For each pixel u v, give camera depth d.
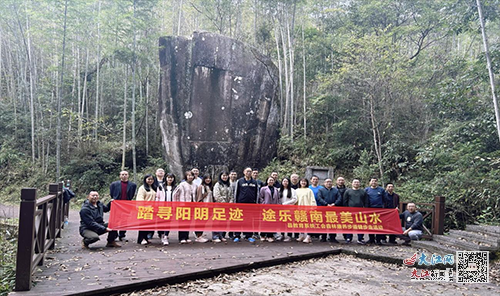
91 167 14.29
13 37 16.73
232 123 11.74
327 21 14.98
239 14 16.75
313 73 14.89
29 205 3.43
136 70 14.56
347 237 6.71
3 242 5.98
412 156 11.36
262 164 12.41
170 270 4.20
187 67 11.40
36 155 15.67
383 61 10.88
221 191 6.16
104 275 3.94
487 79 8.59
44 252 4.36
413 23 14.53
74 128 15.58
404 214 7.12
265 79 12.27
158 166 13.73
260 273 4.65
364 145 12.68
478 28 8.73
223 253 5.24
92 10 14.65
